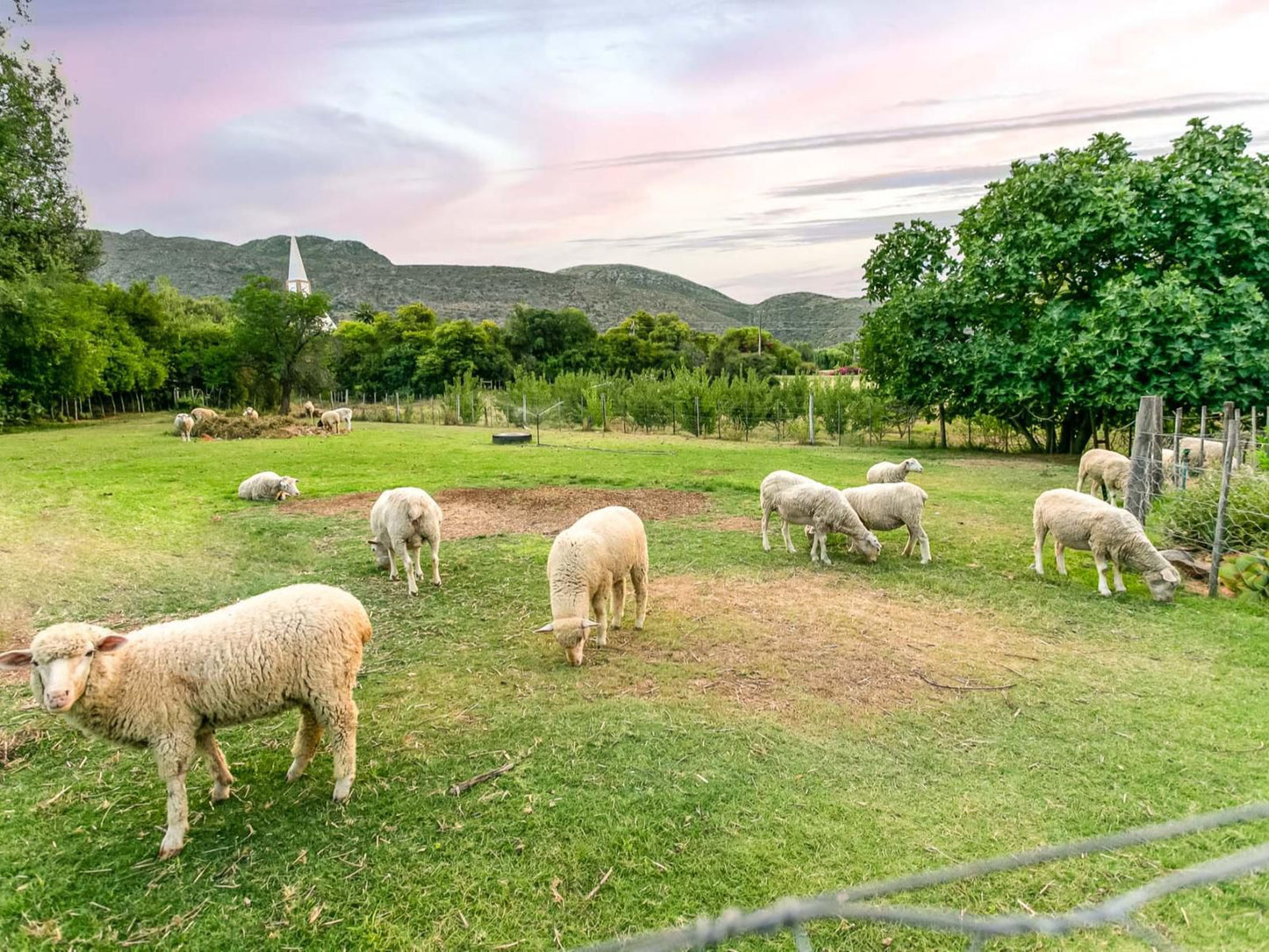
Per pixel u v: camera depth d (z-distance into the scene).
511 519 12.59
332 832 4.06
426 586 8.78
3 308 31.25
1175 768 4.61
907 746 4.95
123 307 47.34
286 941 3.30
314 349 48.22
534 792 4.41
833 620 7.52
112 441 27.55
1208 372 15.70
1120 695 5.70
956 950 3.18
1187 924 3.30
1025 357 19.64
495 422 39.84
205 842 3.97
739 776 4.57
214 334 52.38
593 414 34.28
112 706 3.71
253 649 4.07
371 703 5.67
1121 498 13.05
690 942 1.74
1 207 32.78
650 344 67.06
